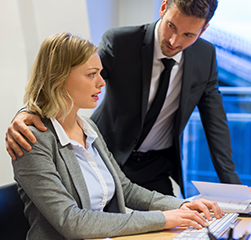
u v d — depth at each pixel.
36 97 1.17
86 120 1.43
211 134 1.85
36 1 2.22
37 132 1.11
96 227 1.01
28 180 1.04
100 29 2.43
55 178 1.05
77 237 1.00
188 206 1.22
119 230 1.02
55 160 1.12
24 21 2.21
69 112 1.15
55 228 1.03
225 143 1.81
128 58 1.73
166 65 1.69
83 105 1.20
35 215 1.10
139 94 1.74
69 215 1.01
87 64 1.16
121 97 1.76
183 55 1.76
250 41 3.03
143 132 1.80
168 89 1.78
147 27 1.75
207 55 1.84
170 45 1.55
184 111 1.77
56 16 2.27
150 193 1.37
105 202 1.22
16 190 1.33
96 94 1.22
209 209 1.24
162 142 1.91
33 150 1.07
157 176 1.92
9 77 2.21
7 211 1.28
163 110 1.82
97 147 1.33
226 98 3.29
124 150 1.78
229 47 3.10
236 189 1.28
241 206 1.26
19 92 2.24
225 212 1.25
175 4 1.44
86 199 1.12
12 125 1.10
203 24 1.47
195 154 3.39
